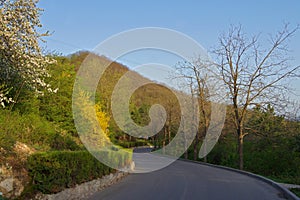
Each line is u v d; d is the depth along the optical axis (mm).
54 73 17172
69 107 17281
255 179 18500
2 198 6785
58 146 13516
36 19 10633
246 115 27250
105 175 13289
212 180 16906
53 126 15750
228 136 31734
